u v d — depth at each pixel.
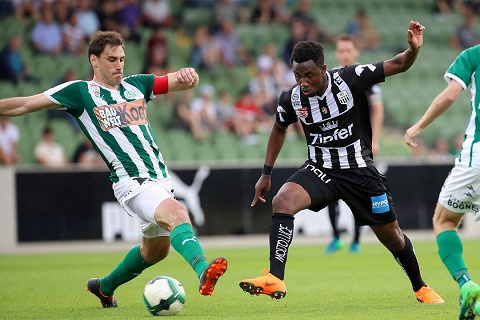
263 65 69.19
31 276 35.94
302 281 31.41
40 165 58.56
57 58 68.50
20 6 69.56
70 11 69.62
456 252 19.53
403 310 20.92
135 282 32.22
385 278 32.03
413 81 75.88
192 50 71.00
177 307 20.86
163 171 21.66
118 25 70.38
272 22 77.06
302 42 21.23
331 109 21.53
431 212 56.75
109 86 21.53
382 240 22.42
